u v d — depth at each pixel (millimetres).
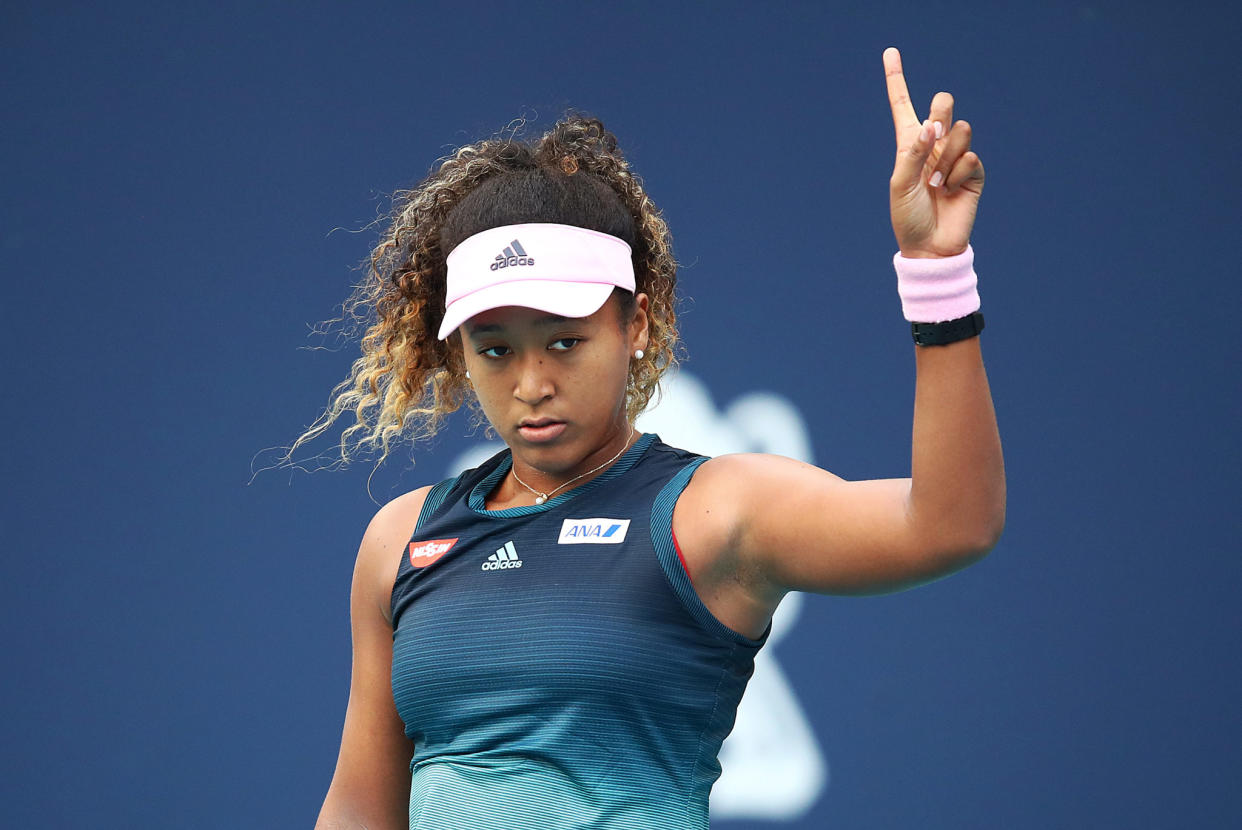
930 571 6551
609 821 6988
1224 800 17172
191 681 17703
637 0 18828
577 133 8555
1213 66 18234
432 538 7977
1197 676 17328
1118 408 17766
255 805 17500
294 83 18828
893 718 17188
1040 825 17078
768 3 18766
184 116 18719
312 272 18562
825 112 18594
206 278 18484
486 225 7703
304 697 17734
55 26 18703
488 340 7402
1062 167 18141
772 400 18031
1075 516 17578
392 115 18828
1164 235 18047
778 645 17266
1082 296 17953
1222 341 17859
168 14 18812
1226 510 17594
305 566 17984
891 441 17969
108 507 17969
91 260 18438
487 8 18906
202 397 18250
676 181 18484
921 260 6320
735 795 16984
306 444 18203
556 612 7203
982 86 18312
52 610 17750
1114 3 18344
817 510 6895
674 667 7113
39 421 18094
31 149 18562
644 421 17812
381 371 9297
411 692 7574
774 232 18375
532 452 7504
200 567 17906
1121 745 17219
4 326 18250
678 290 18219
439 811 7238
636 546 7293
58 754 17500
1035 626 17375
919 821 17031
